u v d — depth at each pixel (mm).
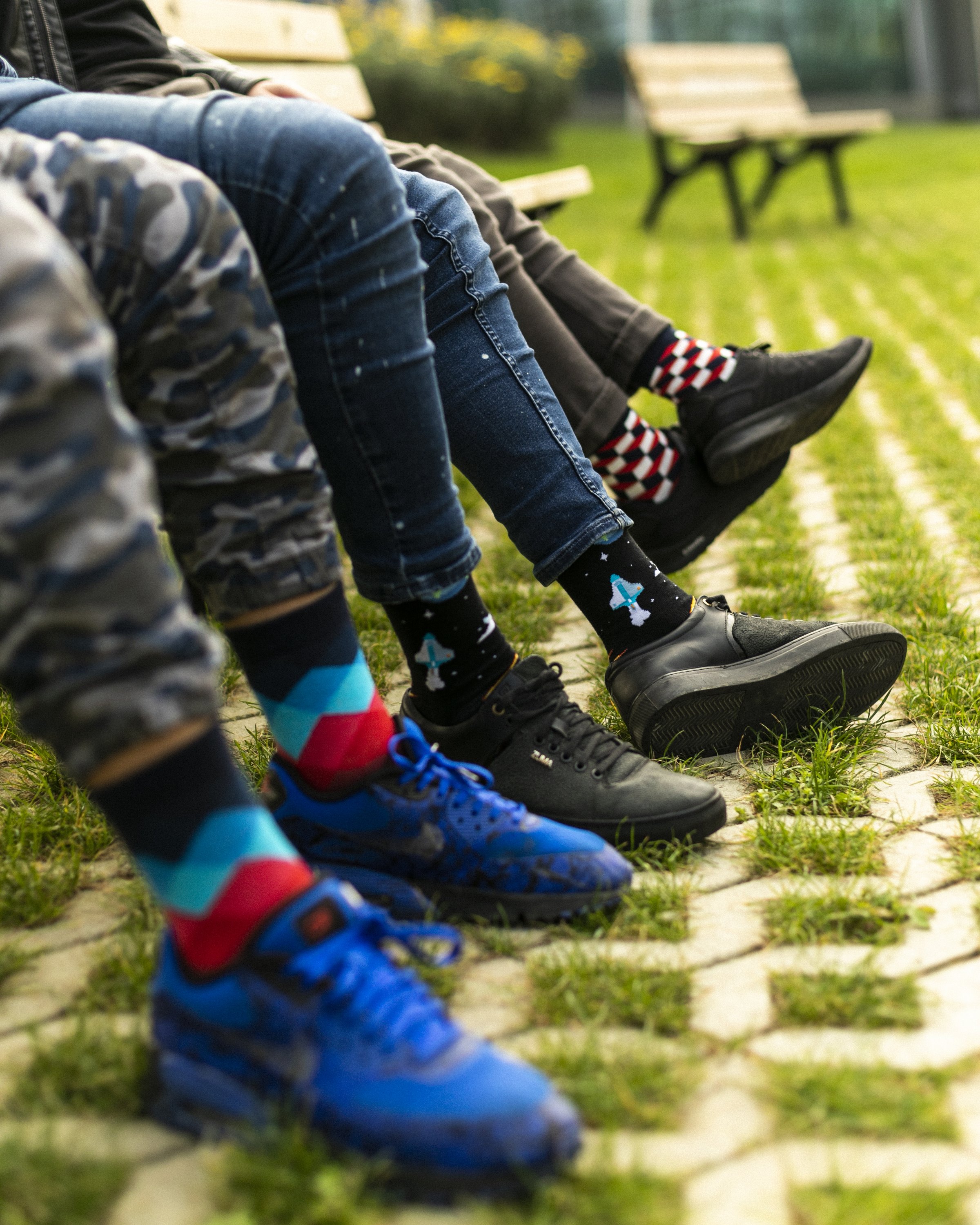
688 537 2018
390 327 1286
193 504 1146
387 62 13547
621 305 1955
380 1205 940
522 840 1307
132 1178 971
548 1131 930
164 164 1096
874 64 21047
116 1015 1187
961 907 1335
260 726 1960
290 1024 987
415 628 1441
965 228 7914
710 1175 961
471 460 1579
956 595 2330
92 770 905
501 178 11875
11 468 822
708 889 1409
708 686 1615
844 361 1942
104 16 1789
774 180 9188
